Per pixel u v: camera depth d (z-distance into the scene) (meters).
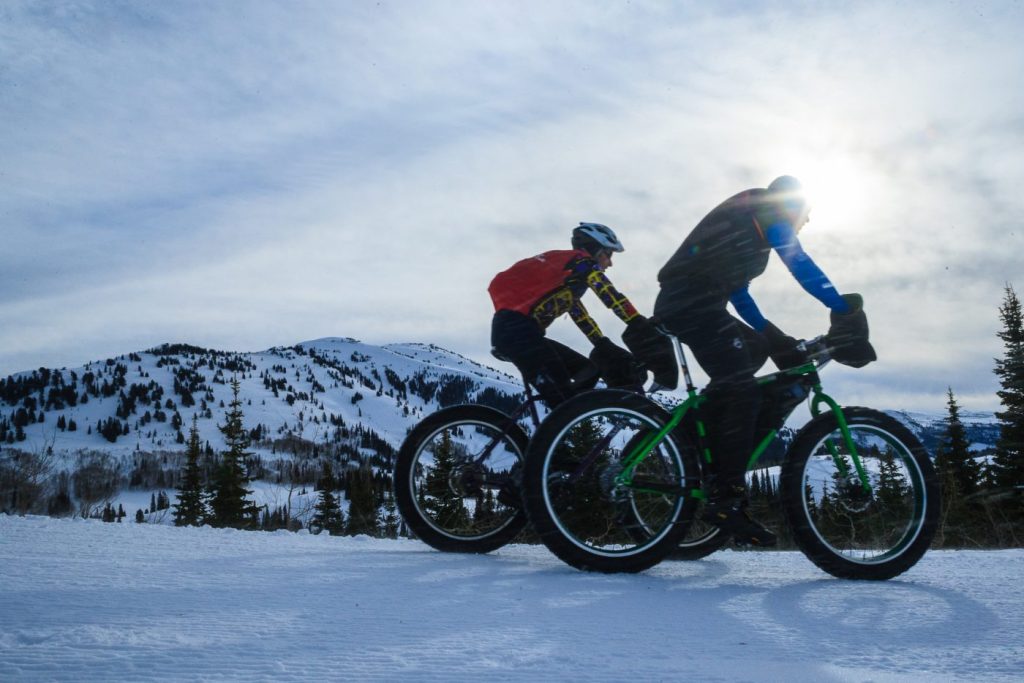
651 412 3.07
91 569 2.48
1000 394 21.73
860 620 2.03
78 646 1.50
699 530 3.57
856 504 3.03
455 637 1.69
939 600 2.33
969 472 19.67
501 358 3.76
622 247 3.76
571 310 3.60
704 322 3.07
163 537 3.55
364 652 1.53
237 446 28.70
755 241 3.15
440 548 3.59
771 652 1.66
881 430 3.08
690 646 1.69
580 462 3.11
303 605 2.01
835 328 3.18
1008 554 3.67
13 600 1.96
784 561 3.42
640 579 2.69
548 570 2.86
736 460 3.02
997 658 1.63
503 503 3.62
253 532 3.98
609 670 1.46
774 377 3.21
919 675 1.49
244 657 1.46
